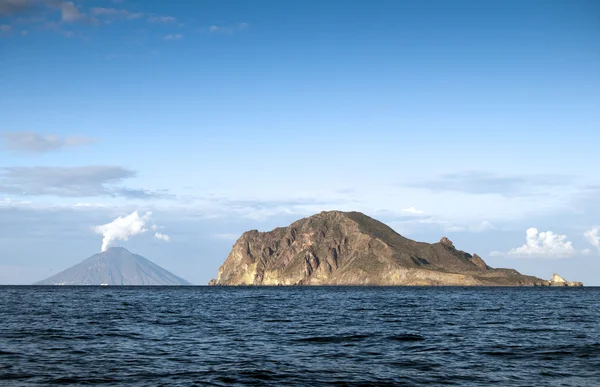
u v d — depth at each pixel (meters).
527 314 76.00
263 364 31.83
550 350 37.62
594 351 37.09
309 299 142.75
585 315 73.94
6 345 38.75
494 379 28.03
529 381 27.56
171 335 46.38
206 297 157.38
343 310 85.88
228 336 45.78
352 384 26.78
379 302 121.44
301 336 45.97
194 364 31.70
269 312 79.44
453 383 27.12
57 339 42.81
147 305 99.25
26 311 77.31
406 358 34.28
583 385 26.64
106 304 101.88
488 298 156.38
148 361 32.66
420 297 165.12
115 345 39.62
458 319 65.81
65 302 110.19
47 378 27.50
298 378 28.02
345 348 38.72
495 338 44.78
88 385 26.16
